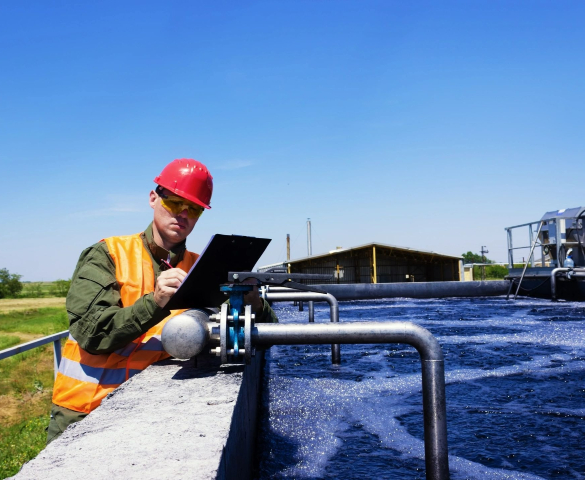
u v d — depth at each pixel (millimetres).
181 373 2057
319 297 4910
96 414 1491
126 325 2031
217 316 2006
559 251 16750
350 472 2539
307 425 3297
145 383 1893
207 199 2553
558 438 3127
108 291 2211
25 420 5539
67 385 2250
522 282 17781
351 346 6969
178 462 1081
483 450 2930
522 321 10445
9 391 7246
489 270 63531
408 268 32875
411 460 2695
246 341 1938
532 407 3865
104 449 1176
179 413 1481
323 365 5523
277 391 4254
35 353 11305
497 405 3924
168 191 2459
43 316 36281
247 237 2100
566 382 4734
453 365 5688
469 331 8914
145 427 1348
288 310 12938
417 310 13391
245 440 1983
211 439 1236
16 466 3787
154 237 2551
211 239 1835
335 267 32531
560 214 17359
